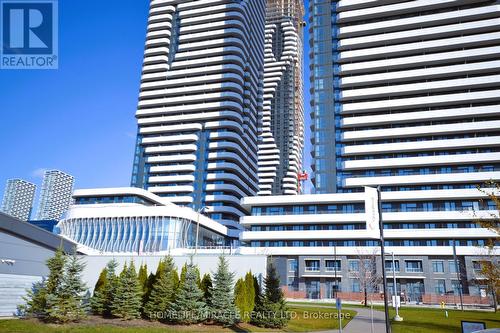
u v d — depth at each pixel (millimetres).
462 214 76062
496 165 81250
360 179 84438
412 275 74000
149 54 130875
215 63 126562
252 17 144375
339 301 20969
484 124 82250
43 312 23828
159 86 127125
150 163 122125
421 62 88500
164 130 123500
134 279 26344
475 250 72312
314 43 100188
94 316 25703
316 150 91625
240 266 30578
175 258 32125
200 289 26312
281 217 82438
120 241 85750
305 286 76938
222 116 121562
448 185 81875
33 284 27453
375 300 69312
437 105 87000
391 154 87125
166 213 86062
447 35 89375
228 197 113125
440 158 82250
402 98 89625
